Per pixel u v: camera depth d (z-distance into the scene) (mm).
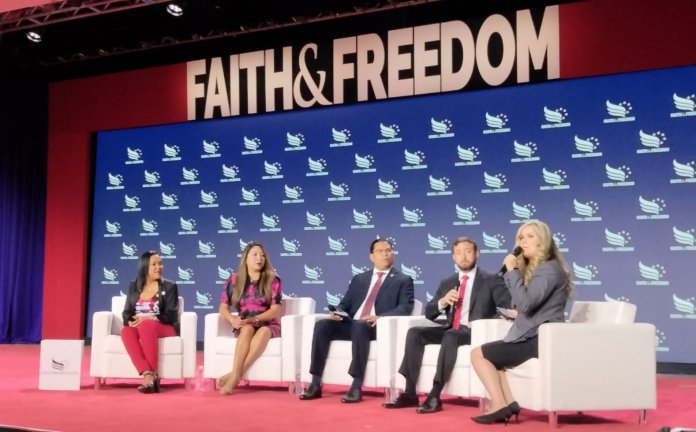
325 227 8836
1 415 4617
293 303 6066
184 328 5848
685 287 7121
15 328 10562
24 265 10625
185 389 5879
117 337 5859
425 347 4973
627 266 7352
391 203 8500
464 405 5027
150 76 9844
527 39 7832
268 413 4676
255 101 9227
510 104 7957
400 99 8508
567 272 4477
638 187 7344
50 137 10359
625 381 4246
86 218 10141
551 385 4152
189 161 9641
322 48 8875
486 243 8000
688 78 7184
